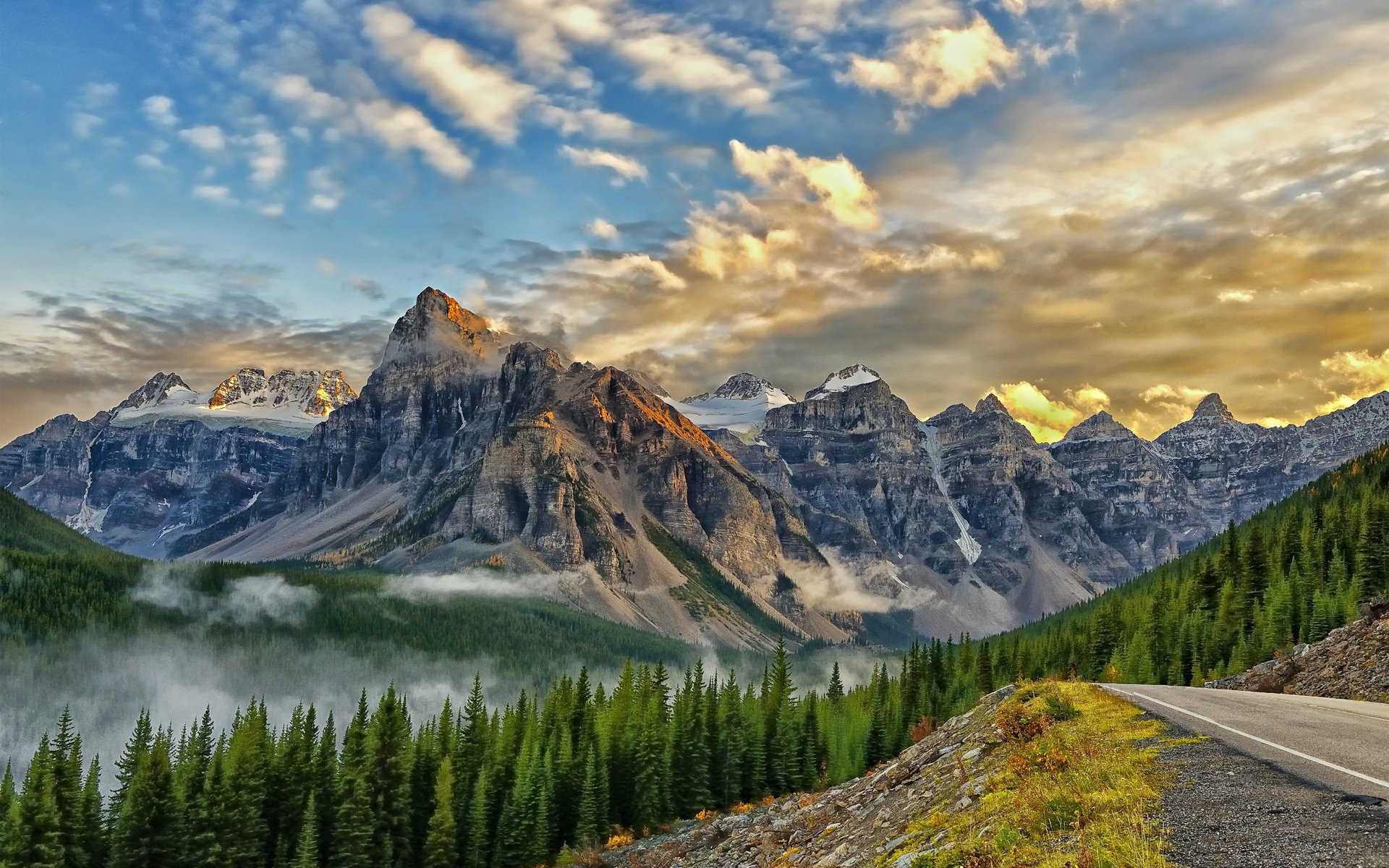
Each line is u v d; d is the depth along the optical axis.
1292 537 123.06
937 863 19.45
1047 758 24.34
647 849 76.31
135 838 83.62
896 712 118.25
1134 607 140.75
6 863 81.25
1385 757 20.95
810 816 44.66
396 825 96.12
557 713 122.31
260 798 92.19
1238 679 65.88
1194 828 16.25
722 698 123.81
